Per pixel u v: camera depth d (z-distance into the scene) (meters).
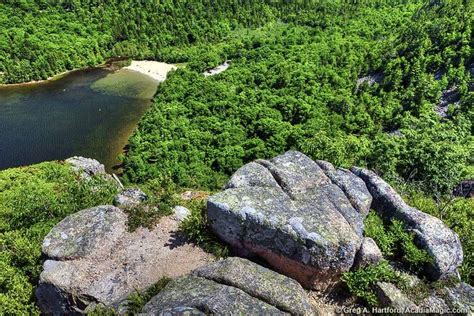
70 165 56.06
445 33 88.62
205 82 97.06
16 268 22.30
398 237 18.08
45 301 19.14
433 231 17.80
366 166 39.59
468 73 78.44
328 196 19.05
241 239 18.16
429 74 82.31
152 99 96.81
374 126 75.44
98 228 20.73
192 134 78.38
